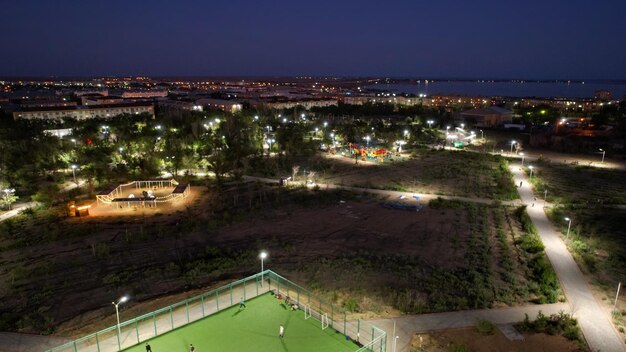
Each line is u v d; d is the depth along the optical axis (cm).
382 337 3522
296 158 11969
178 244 5859
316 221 6819
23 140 11644
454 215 7169
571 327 3844
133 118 17925
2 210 7331
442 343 3666
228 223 6650
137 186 8875
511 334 3791
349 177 9875
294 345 3666
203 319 4025
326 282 4747
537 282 4775
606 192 8775
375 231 6400
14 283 4725
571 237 6144
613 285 4734
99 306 4266
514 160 12212
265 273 4681
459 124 18625
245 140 12838
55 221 6744
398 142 13600
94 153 10344
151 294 4516
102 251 5484
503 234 6275
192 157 10100
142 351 3559
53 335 3781
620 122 17400
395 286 4662
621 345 3672
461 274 4953
